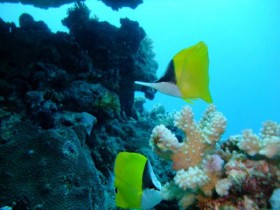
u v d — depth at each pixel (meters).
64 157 0.98
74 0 2.52
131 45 2.16
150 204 0.47
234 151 0.54
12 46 1.75
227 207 0.45
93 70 1.90
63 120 1.36
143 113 2.97
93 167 1.07
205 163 0.48
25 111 1.34
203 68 0.42
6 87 1.40
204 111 0.58
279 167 0.45
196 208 0.51
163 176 1.50
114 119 1.91
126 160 0.46
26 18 2.26
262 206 0.44
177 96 0.43
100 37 2.04
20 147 1.00
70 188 0.92
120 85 2.21
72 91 1.60
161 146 0.49
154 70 2.52
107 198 1.22
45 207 0.84
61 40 1.82
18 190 0.86
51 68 1.56
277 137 0.44
